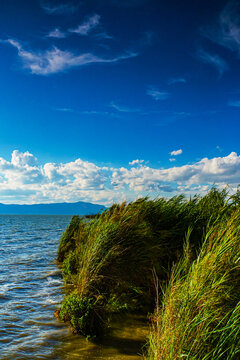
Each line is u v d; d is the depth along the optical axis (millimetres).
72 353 5703
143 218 9336
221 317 3822
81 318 6582
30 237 34594
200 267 4473
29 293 10508
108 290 7641
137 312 7609
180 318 3826
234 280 4207
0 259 17953
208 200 11039
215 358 3232
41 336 6621
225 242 4559
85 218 12914
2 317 7965
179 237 9055
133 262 7766
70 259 12117
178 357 3428
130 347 5891
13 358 5551
